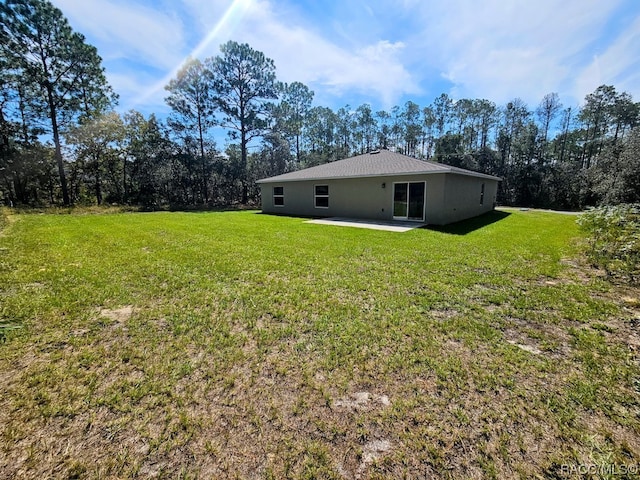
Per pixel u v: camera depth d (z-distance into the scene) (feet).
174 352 8.60
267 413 6.35
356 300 12.29
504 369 7.80
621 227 17.52
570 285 14.01
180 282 14.48
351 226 33.86
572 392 6.92
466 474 5.01
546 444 5.58
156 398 6.79
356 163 46.29
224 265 17.40
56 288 13.57
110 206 64.08
